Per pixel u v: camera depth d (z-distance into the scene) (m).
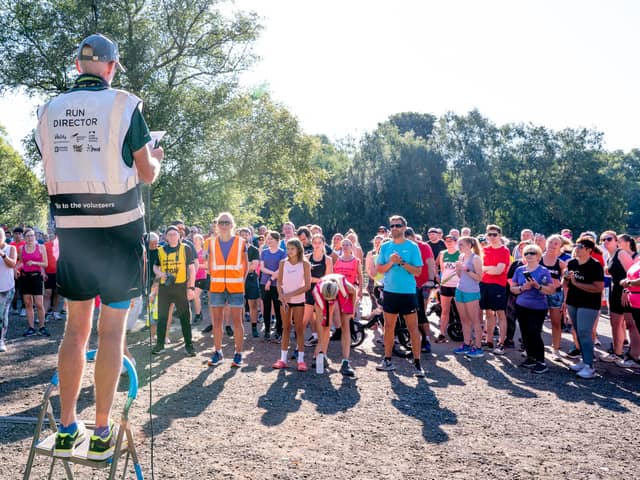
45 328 10.86
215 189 27.61
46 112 2.22
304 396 6.56
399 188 59.50
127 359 2.49
